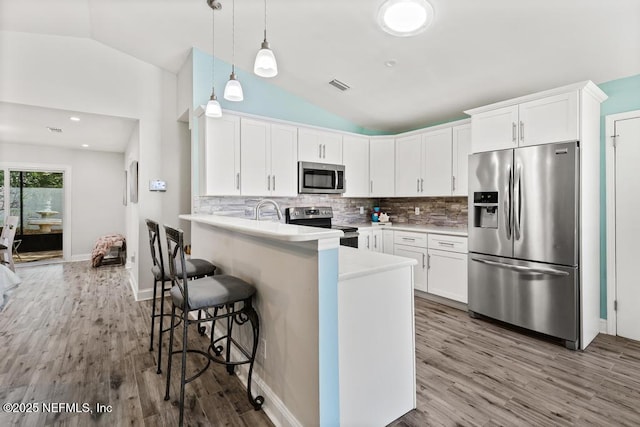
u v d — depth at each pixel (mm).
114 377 2170
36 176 6449
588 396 1947
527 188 2791
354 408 1576
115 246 5980
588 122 2645
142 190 3932
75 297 3998
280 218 2434
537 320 2748
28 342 2705
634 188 2713
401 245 4078
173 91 4125
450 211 4184
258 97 3820
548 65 2705
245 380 2100
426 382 2104
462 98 3521
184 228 4207
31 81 3309
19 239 6328
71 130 4562
